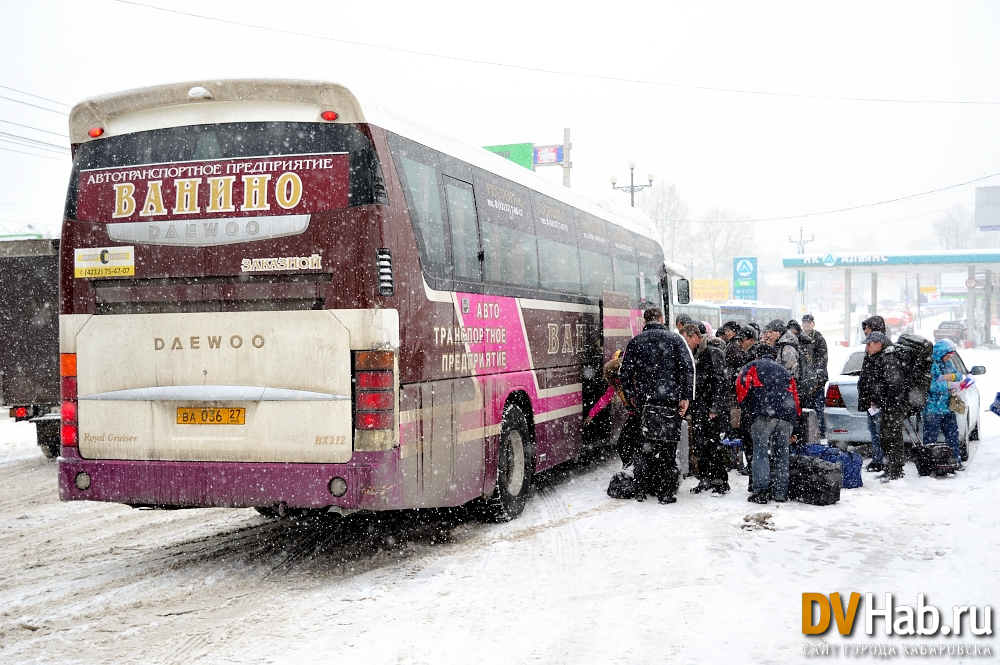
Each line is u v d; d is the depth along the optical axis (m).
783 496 8.36
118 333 6.31
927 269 50.31
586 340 10.43
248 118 6.12
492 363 7.64
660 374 8.61
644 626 4.90
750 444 9.25
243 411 6.05
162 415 6.21
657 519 7.83
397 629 4.97
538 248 8.98
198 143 6.18
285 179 6.01
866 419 10.66
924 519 7.48
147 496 6.21
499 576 6.09
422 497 6.30
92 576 6.39
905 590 5.50
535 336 8.75
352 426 5.88
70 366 6.41
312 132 6.02
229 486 6.04
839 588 5.57
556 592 5.64
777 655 4.43
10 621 5.33
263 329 6.02
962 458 10.59
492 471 7.55
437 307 6.61
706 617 5.03
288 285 5.97
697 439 9.21
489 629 4.93
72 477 6.38
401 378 6.03
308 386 5.93
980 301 63.38
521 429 8.30
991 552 6.11
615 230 12.06
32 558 6.99
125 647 4.81
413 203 6.38
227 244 6.06
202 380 6.13
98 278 6.34
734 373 10.12
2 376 12.40
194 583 6.14
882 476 9.53
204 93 6.12
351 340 5.86
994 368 30.28
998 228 72.81
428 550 7.00
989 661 4.32
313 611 5.40
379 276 5.89
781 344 10.30
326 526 8.00
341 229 5.90
